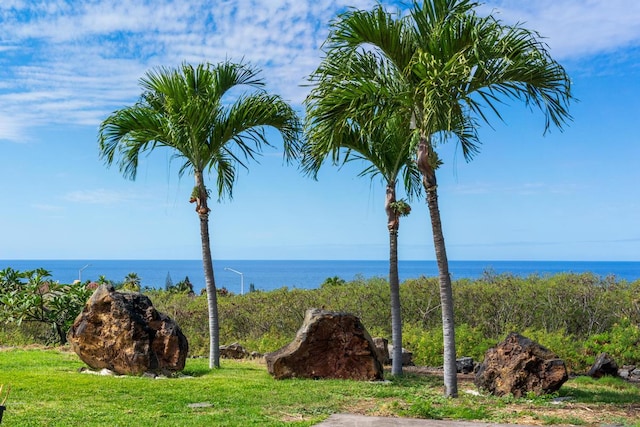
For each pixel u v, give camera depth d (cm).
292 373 1238
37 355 1540
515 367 1066
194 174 1418
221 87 1394
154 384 1104
